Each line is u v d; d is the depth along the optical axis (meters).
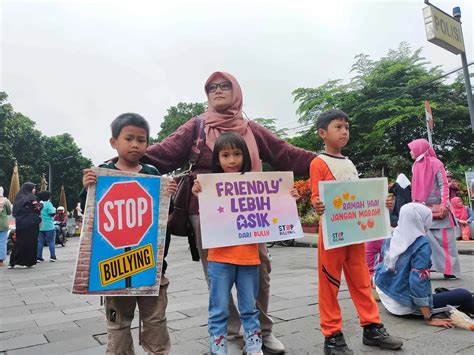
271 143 3.16
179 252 10.95
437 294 3.44
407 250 3.34
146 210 2.41
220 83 2.99
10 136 29.75
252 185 2.71
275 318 3.57
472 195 10.41
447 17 6.17
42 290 5.81
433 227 5.13
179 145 2.93
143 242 2.37
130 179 2.39
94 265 2.26
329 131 2.87
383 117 19.22
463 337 2.86
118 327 2.33
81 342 3.17
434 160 5.21
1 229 9.17
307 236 12.94
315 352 2.73
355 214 2.80
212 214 2.59
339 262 2.71
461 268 6.02
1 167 27.88
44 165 32.97
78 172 39.62
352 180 2.81
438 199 5.16
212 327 2.50
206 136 2.95
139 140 2.45
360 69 21.84
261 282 2.79
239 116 3.03
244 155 2.74
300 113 21.41
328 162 2.86
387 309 3.52
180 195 2.85
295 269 6.70
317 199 2.72
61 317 4.05
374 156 18.69
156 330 2.37
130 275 2.31
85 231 2.27
